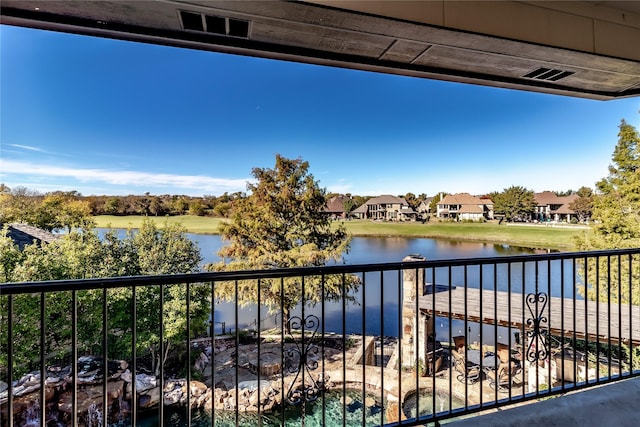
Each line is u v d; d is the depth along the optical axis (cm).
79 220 1772
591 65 236
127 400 844
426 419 212
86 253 1477
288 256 1540
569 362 730
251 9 168
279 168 1650
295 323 252
